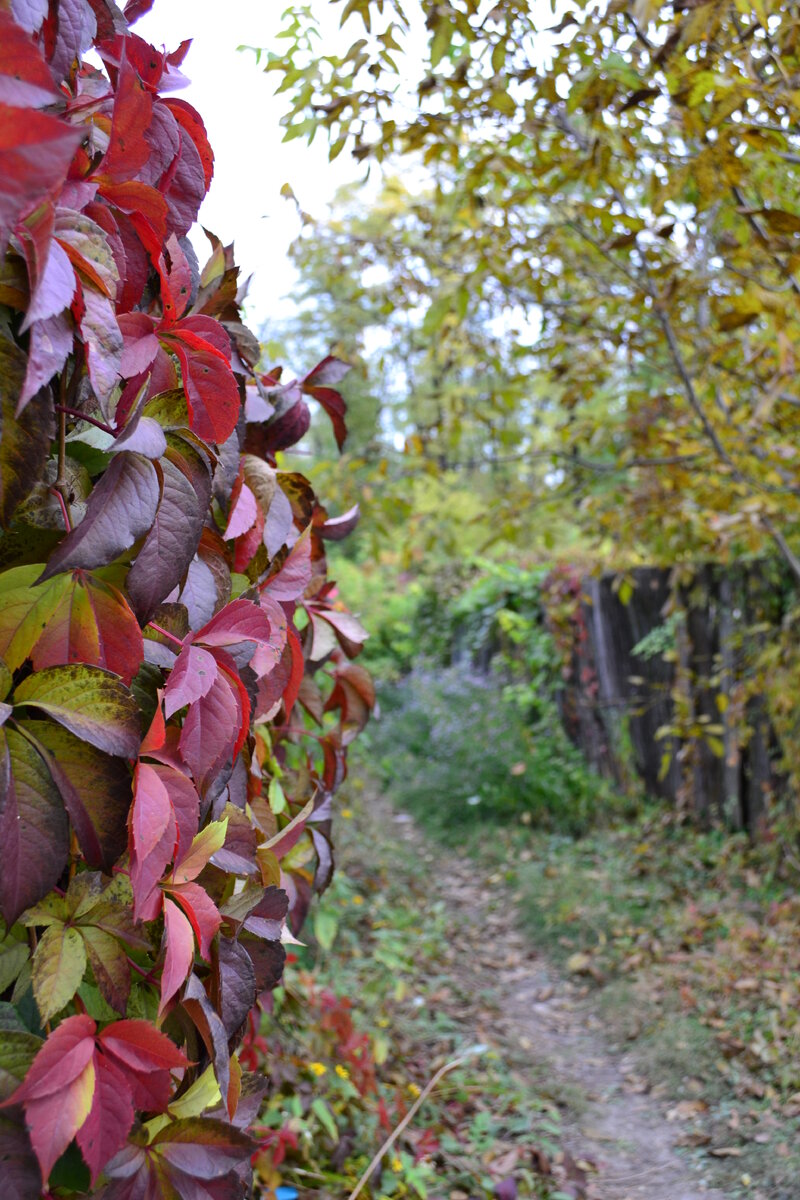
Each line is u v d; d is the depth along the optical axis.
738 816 5.44
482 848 6.02
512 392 3.86
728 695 5.46
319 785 1.38
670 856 5.36
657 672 6.36
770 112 2.13
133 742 0.66
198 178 0.88
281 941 1.09
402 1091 2.72
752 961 3.83
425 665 10.57
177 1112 0.75
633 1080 3.30
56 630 0.67
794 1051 3.16
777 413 3.40
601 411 4.43
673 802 6.16
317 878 1.36
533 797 6.35
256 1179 1.74
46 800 0.63
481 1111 2.91
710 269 3.11
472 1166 2.45
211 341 0.78
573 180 2.63
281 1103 2.25
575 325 3.60
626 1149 2.86
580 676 7.00
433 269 3.81
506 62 2.37
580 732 7.05
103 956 0.69
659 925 4.49
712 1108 3.03
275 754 1.38
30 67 0.50
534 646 7.55
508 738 6.86
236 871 0.88
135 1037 0.66
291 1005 2.50
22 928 0.69
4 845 0.60
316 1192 1.99
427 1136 2.37
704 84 1.90
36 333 0.55
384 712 9.88
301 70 2.24
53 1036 0.61
